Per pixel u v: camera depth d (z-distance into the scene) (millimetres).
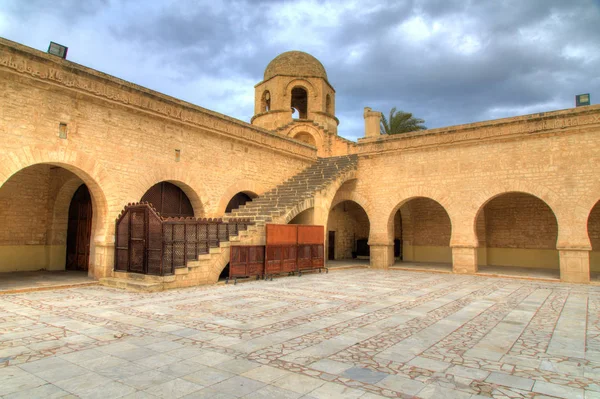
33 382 4727
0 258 15148
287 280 14727
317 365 5434
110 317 8188
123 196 13742
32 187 16141
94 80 12867
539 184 16234
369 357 5816
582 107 15320
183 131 16094
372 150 20984
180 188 16656
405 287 13203
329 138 26891
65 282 12664
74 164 12375
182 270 12336
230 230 14336
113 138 13539
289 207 16938
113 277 13125
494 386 4777
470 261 17688
